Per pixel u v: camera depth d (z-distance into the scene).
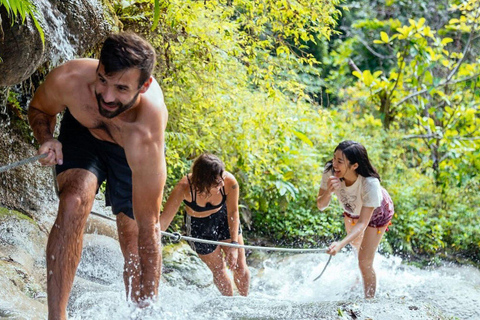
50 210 5.80
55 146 3.40
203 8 6.69
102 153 3.62
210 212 5.36
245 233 8.11
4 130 5.62
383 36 10.84
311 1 6.88
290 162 8.34
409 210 9.31
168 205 5.26
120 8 6.48
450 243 9.34
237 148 7.29
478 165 10.15
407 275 6.82
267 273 6.79
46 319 3.76
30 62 4.30
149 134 3.33
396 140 10.54
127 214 3.84
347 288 6.13
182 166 6.69
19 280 4.27
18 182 5.62
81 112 3.44
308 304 4.21
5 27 4.04
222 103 7.14
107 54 2.97
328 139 9.45
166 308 3.98
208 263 5.52
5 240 4.82
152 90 3.40
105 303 4.16
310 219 8.32
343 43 15.01
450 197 9.94
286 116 7.74
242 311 4.08
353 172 5.22
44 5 4.55
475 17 10.80
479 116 11.87
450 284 5.60
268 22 7.37
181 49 6.71
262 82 7.21
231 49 6.93
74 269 3.27
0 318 3.48
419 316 4.07
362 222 5.20
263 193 8.27
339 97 13.20
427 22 13.98
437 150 10.88
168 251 6.42
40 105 3.52
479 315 4.81
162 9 6.50
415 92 11.24
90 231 5.80
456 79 11.39
